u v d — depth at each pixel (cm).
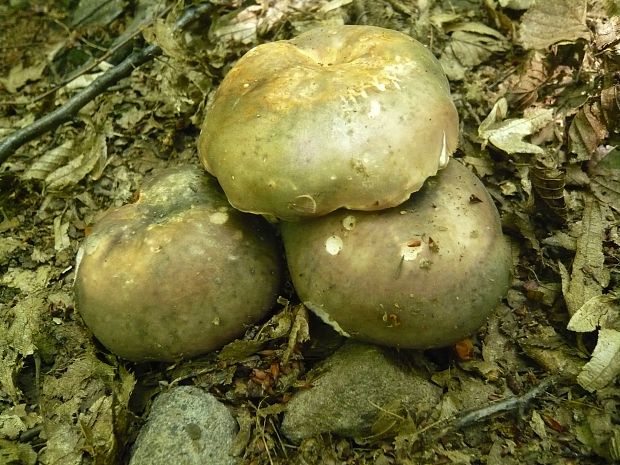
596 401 22
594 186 28
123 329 23
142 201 25
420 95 21
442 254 20
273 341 24
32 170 35
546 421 22
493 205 24
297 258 22
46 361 27
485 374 23
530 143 29
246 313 23
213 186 25
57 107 40
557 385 23
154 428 22
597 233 26
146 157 34
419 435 22
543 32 32
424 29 35
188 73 36
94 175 33
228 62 36
